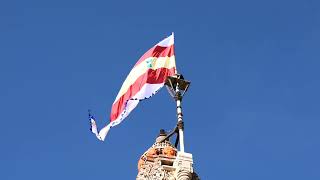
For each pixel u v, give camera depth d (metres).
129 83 104.12
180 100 94.50
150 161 92.19
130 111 101.62
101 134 102.31
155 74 102.94
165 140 94.31
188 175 87.81
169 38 106.06
